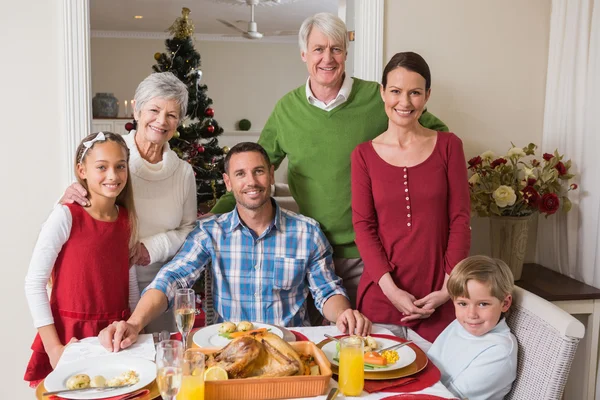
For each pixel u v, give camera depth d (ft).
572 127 9.39
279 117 8.07
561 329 5.21
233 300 7.18
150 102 7.11
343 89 7.66
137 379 4.80
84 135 8.94
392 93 6.73
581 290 8.70
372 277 6.88
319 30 7.29
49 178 8.96
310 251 7.22
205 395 4.49
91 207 6.56
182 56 14.37
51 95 8.85
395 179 6.85
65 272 6.47
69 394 4.53
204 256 7.16
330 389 4.81
